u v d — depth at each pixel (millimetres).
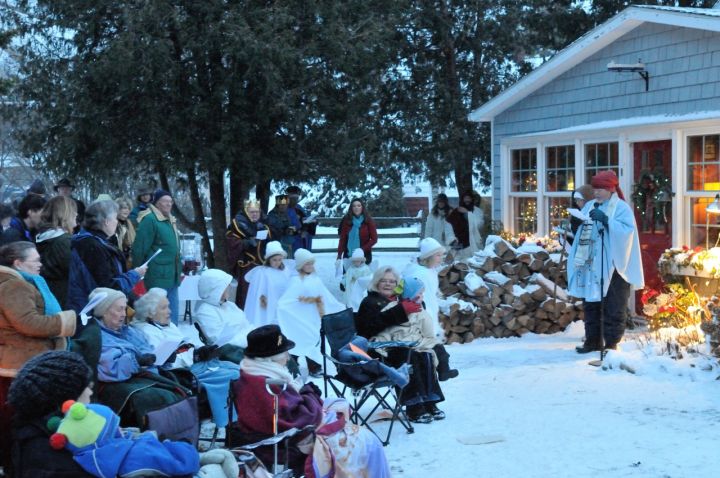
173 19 14086
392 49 17844
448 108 18891
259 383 4988
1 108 16016
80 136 15094
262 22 14469
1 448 4754
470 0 18828
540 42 19891
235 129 14695
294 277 8844
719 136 10141
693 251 10086
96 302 5543
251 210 11242
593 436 6129
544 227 13070
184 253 14461
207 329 6781
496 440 6129
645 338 8953
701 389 7227
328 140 15766
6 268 4902
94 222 6410
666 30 11070
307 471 4625
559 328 10969
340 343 6668
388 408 6629
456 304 10438
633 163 11375
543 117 13297
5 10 15469
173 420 4473
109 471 3568
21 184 27656
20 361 4805
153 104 14492
